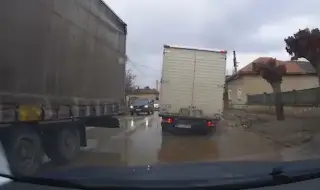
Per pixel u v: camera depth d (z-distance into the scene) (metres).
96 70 10.35
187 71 16.52
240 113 34.34
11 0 5.97
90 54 9.77
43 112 7.08
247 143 13.22
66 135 8.43
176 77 16.55
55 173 4.64
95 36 10.17
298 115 22.89
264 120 23.48
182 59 16.50
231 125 22.45
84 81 9.37
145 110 36.28
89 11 9.61
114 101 12.44
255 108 36.09
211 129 16.80
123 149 11.02
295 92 22.61
